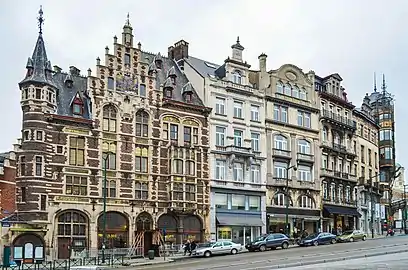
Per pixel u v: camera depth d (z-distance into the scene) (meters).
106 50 56.62
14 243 48.12
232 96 66.62
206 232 60.97
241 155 65.62
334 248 49.28
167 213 58.38
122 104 56.84
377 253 42.19
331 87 82.00
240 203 65.25
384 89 108.44
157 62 65.06
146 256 53.19
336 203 78.31
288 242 55.56
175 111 60.84
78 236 52.09
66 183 52.12
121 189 55.41
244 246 58.97
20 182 50.19
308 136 75.12
